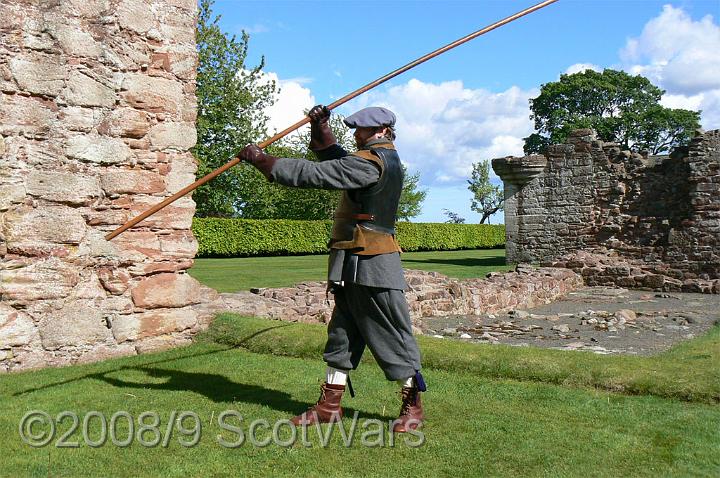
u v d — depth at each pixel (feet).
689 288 60.85
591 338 32.58
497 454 12.30
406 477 11.28
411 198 178.19
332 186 12.80
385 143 13.64
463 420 14.39
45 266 19.71
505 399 16.21
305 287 39.27
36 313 19.53
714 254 64.80
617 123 157.58
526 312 44.24
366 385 17.21
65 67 20.18
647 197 73.05
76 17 20.45
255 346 21.81
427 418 14.53
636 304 50.88
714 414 15.01
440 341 21.59
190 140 23.04
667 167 71.77
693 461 12.01
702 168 66.44
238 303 28.32
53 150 19.93
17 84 19.30
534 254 80.28
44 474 11.21
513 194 81.87
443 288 42.06
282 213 148.05
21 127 19.36
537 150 167.53
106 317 20.89
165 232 22.36
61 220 20.03
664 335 33.88
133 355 21.20
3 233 19.04
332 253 13.51
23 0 19.45
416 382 13.62
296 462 11.89
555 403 15.83
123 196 21.39
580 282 65.21
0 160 18.97
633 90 161.27
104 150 20.94
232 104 103.45
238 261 92.58
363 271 13.07
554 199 79.10
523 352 19.89
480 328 35.91
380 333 13.35
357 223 13.24
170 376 18.15
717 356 21.08
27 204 19.47
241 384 17.31
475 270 72.79
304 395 16.31
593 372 17.79
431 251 154.20
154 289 21.99
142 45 21.94
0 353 18.76
